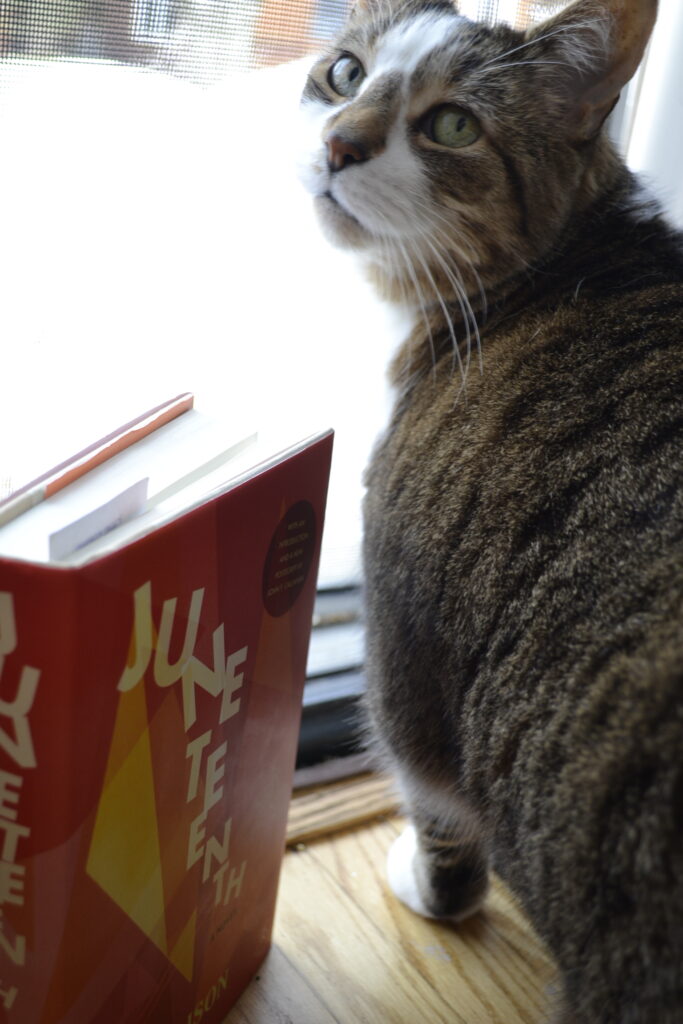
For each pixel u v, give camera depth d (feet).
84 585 1.59
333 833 3.60
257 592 2.25
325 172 3.11
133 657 1.79
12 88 2.81
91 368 3.33
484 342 3.08
